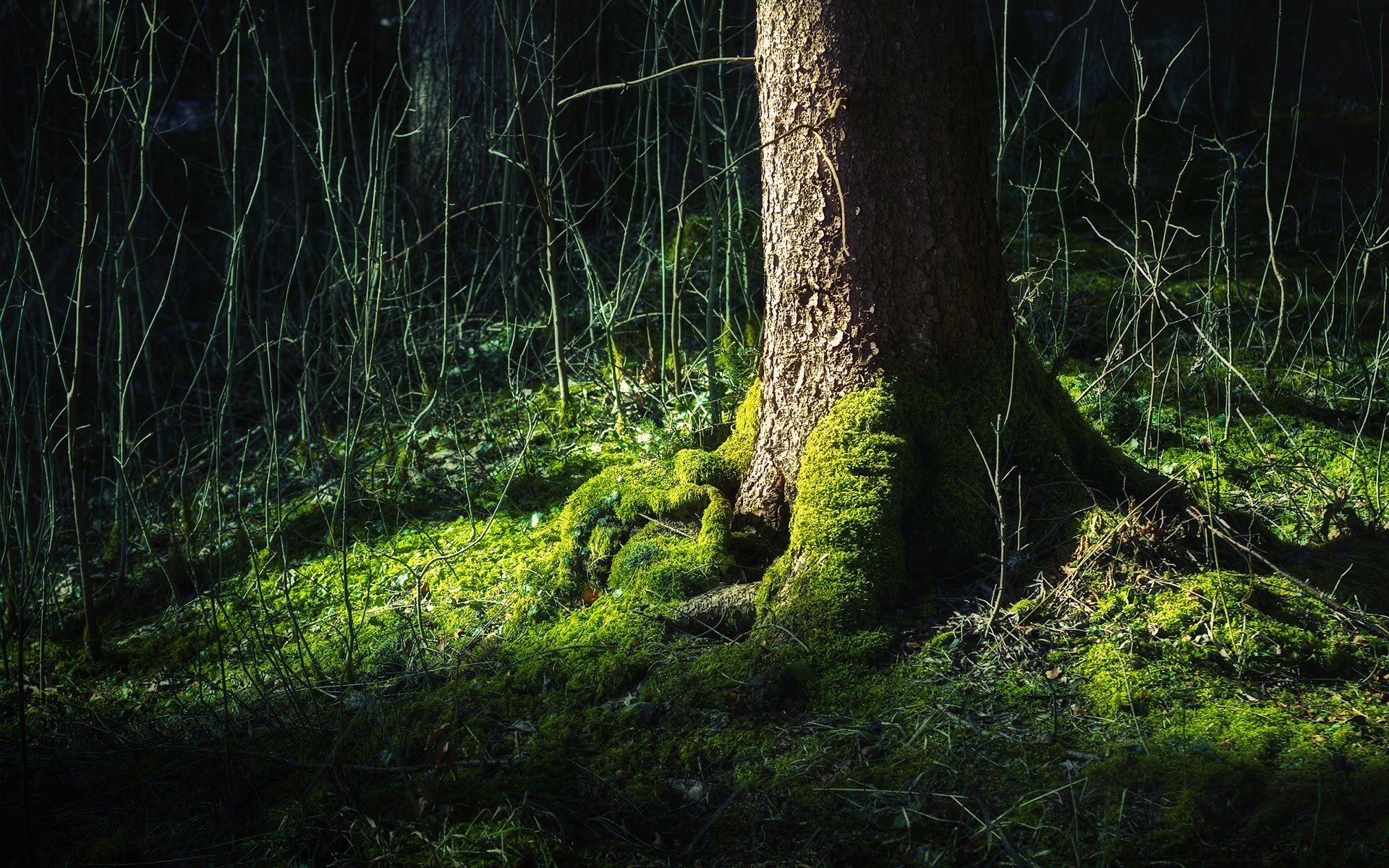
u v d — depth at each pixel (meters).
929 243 3.67
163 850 3.18
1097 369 5.38
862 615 3.42
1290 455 4.51
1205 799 2.69
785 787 2.98
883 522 3.54
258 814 3.27
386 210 7.34
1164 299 5.95
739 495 4.02
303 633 4.35
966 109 3.67
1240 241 7.05
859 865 2.71
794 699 3.28
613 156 6.96
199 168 9.09
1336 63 9.23
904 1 3.53
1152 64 8.06
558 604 4.04
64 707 4.11
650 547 3.94
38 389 5.20
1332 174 7.99
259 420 6.55
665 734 3.26
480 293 7.11
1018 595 3.52
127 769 3.66
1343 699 3.04
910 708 3.16
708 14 5.12
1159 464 4.50
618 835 2.93
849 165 3.61
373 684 3.87
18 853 3.30
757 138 6.79
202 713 3.98
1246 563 3.57
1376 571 3.61
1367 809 2.60
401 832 2.97
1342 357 5.48
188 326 7.49
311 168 7.90
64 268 7.39
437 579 4.46
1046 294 6.06
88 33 8.47
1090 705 3.07
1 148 8.30
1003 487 3.70
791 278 3.77
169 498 5.77
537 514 4.70
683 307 6.42
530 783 3.13
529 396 5.89
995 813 2.77
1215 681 3.12
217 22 8.99
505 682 3.63
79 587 5.10
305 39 9.09
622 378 5.75
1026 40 9.57
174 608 4.62
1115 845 2.61
